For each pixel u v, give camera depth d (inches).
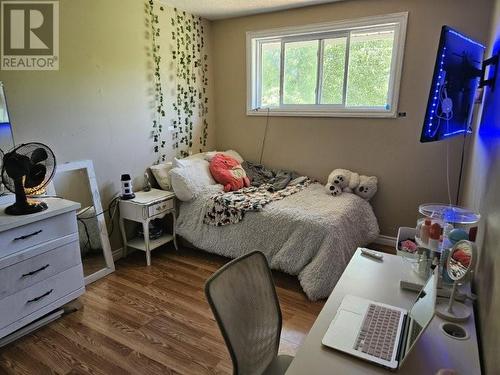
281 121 144.3
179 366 69.7
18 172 72.9
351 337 39.8
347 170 131.0
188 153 146.3
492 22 92.7
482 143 71.8
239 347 41.6
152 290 99.1
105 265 108.3
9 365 69.7
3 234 70.0
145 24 118.4
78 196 101.8
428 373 34.9
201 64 148.0
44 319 81.8
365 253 62.6
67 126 98.3
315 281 93.4
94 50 102.8
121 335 79.0
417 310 41.5
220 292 41.2
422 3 109.5
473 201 74.8
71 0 95.0
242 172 136.3
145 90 121.9
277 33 135.8
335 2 122.3
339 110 129.8
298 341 78.2
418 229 60.4
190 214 120.6
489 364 33.5
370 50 123.6
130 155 119.5
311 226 97.1
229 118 157.6
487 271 42.9
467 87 69.7
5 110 82.0
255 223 106.7
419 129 117.6
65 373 67.7
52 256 79.9
